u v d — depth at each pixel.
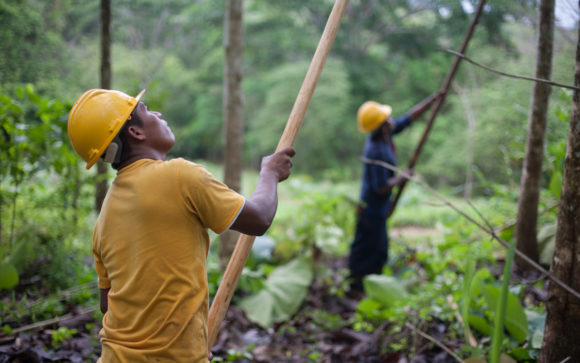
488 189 5.04
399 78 22.73
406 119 4.99
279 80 23.70
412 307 3.48
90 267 3.97
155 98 4.52
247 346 3.64
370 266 4.89
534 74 3.48
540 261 3.70
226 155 4.83
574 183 2.02
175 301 1.56
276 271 4.70
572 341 2.04
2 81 5.23
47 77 5.79
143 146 1.68
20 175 3.70
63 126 3.67
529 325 2.67
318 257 5.24
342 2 1.91
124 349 1.58
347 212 6.42
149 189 1.57
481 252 4.10
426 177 16.72
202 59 25.69
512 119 5.46
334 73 21.64
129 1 17.48
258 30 23.73
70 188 4.09
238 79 4.79
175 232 1.57
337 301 4.71
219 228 1.59
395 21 20.52
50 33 6.30
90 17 7.93
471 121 8.89
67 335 2.91
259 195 1.65
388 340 3.45
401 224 9.55
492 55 9.47
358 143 23.02
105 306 1.84
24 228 3.81
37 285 3.67
